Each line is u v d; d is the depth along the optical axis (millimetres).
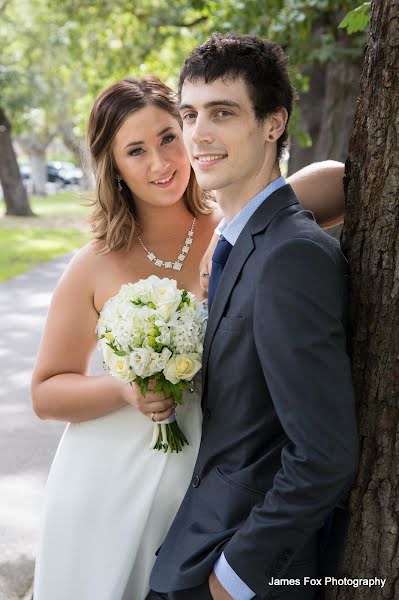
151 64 12570
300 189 2250
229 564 1774
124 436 2334
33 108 31766
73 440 2385
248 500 1848
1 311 10281
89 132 2479
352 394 1700
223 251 1973
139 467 2309
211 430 1940
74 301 2455
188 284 2514
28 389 6906
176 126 2447
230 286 1861
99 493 2309
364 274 1851
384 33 1772
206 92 1845
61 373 2438
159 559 2006
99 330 2473
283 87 1896
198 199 2553
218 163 1875
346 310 1867
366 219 1847
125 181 2473
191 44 11008
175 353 2074
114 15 13156
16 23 26984
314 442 1645
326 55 6289
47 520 2348
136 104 2400
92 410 2324
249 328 1801
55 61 27078
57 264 14828
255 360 1803
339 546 1951
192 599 1889
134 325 2064
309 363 1665
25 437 5723
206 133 1857
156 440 2279
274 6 6285
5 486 4832
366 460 1869
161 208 2516
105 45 13375
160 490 2299
